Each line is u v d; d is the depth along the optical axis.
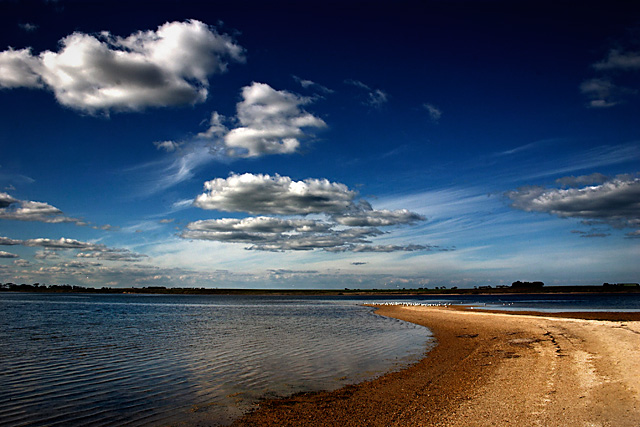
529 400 12.83
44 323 42.28
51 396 14.45
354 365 19.98
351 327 39.78
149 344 27.33
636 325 30.92
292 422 11.84
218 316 57.56
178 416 12.40
